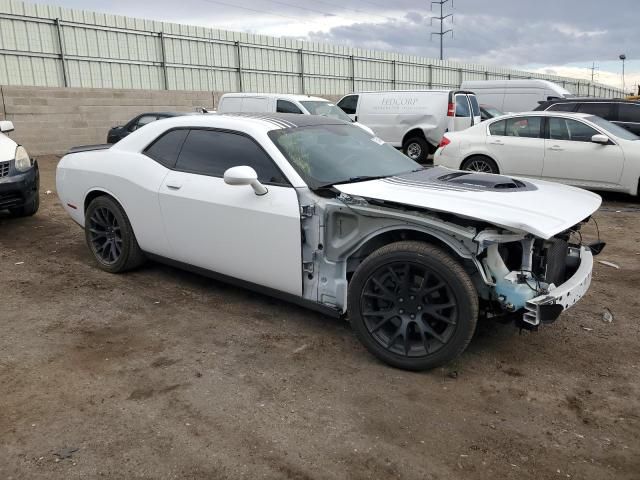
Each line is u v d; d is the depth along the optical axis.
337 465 2.57
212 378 3.36
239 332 4.01
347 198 3.50
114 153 5.06
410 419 2.94
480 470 2.54
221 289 4.87
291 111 12.89
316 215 3.64
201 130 4.49
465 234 3.13
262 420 2.92
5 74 18.08
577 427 2.88
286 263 3.82
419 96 14.71
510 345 3.81
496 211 3.13
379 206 3.41
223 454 2.65
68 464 2.57
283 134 4.13
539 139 9.35
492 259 3.23
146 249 4.89
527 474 2.52
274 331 4.02
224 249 4.17
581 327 4.11
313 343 3.83
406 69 32.88
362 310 3.51
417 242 3.35
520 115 9.62
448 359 3.31
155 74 22.34
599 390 3.24
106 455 2.64
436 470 2.54
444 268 3.20
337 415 2.97
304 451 2.67
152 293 4.78
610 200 9.47
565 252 3.72
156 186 4.56
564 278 3.78
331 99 27.19
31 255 5.96
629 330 4.06
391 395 3.18
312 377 3.38
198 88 23.77
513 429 2.86
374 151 4.50
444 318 3.28
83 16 19.83
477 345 3.80
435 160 10.52
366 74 30.67
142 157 4.80
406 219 3.31
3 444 2.72
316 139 4.27
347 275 3.76
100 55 20.50
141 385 3.28
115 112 18.88
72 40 19.66
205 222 4.23
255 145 4.07
